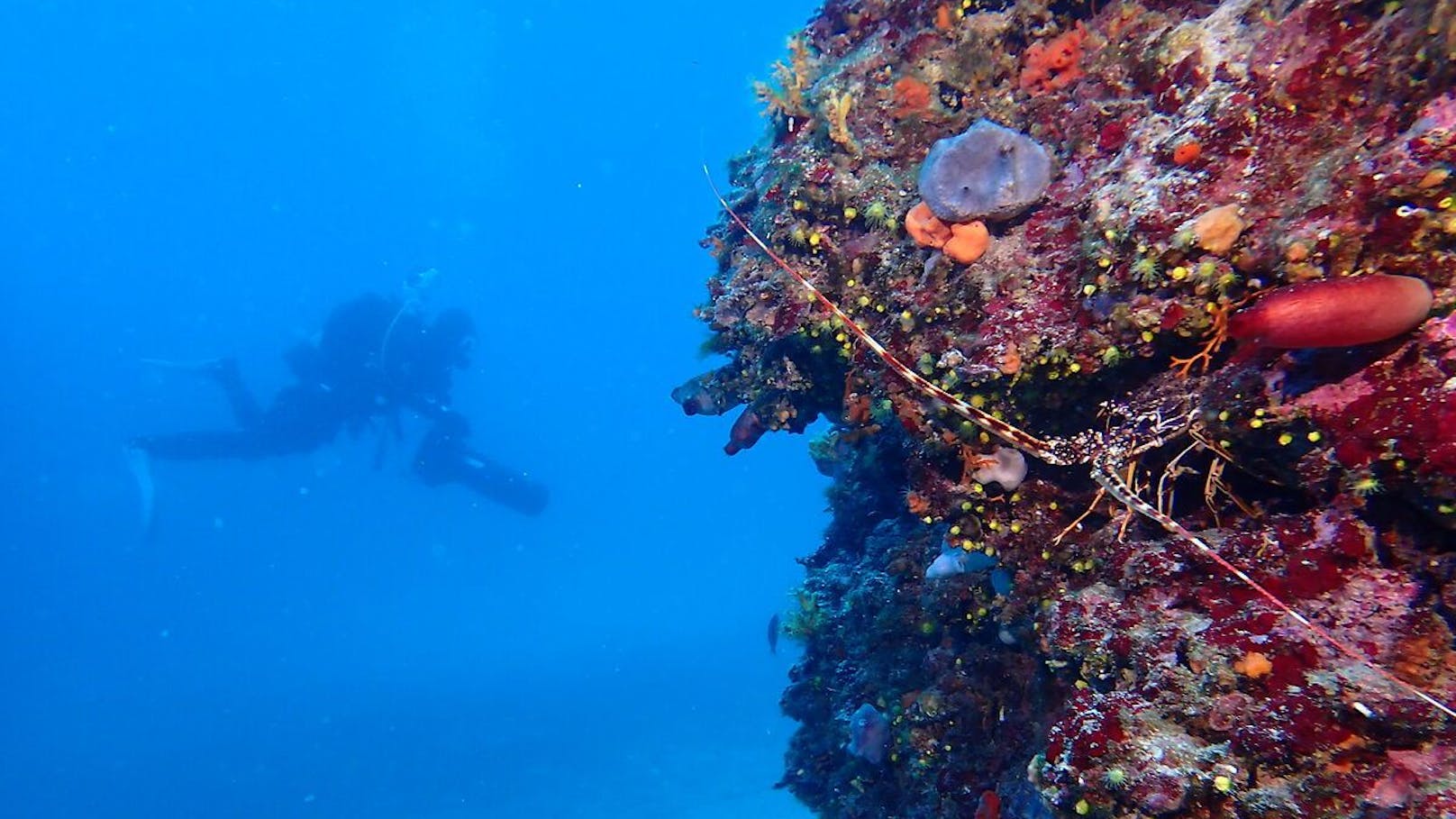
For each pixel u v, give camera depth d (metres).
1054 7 4.93
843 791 7.14
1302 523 3.41
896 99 5.19
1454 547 3.10
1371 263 3.12
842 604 7.64
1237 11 3.92
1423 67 3.13
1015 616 4.76
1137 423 3.85
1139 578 3.79
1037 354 4.09
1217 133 3.60
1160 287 3.65
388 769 20.30
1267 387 3.35
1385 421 3.02
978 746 5.32
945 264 4.58
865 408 5.84
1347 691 2.88
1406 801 2.65
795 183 5.27
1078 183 4.31
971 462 4.65
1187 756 3.12
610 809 14.81
